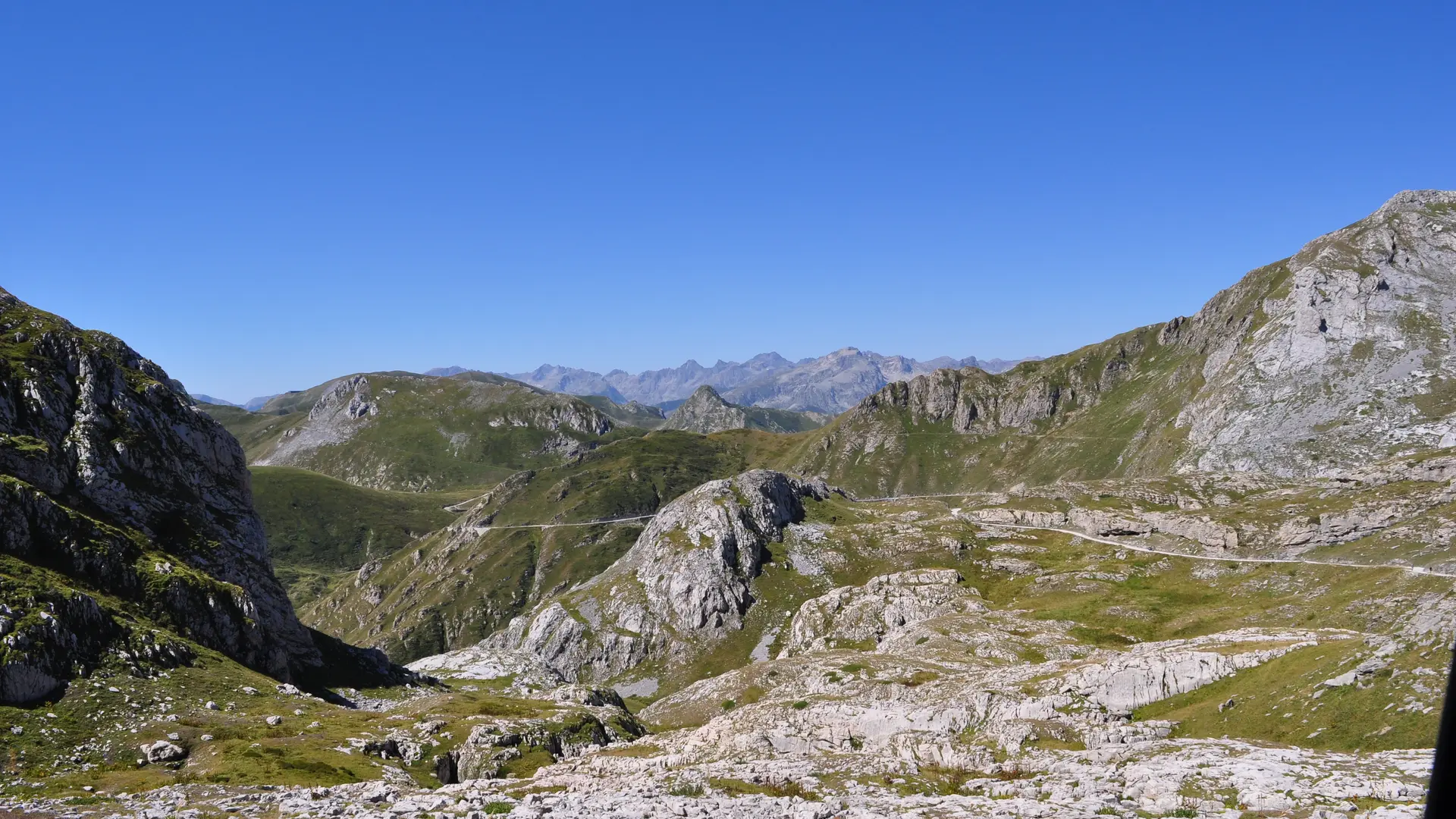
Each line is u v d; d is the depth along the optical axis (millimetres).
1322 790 42344
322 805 47156
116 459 125375
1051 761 58688
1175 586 197000
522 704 111500
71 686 83812
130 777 67438
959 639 151750
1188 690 82500
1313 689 69750
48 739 75188
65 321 140750
